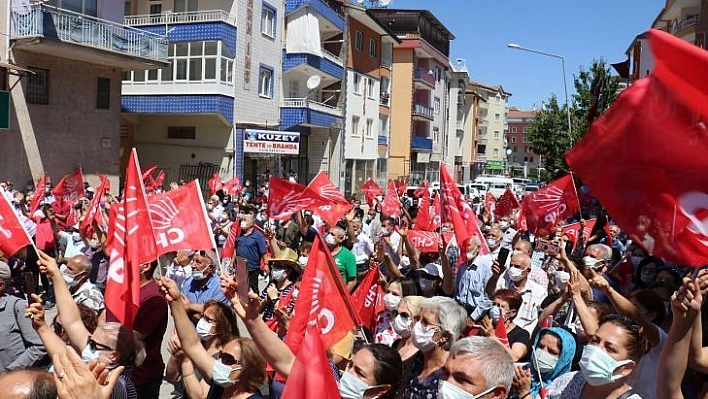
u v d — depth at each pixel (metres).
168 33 29.91
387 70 49.56
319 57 36.38
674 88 2.98
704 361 3.38
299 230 13.58
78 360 2.91
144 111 30.38
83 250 10.54
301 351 3.30
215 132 31.31
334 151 41.09
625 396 3.81
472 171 86.00
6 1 21.55
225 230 14.52
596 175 3.36
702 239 3.20
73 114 24.22
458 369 3.43
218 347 4.95
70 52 22.61
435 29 60.00
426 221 12.41
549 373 4.61
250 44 32.03
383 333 6.28
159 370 5.38
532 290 6.86
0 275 5.42
